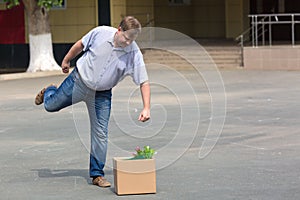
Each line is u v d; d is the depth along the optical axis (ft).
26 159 44.78
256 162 42.27
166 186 36.65
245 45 120.26
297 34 135.64
